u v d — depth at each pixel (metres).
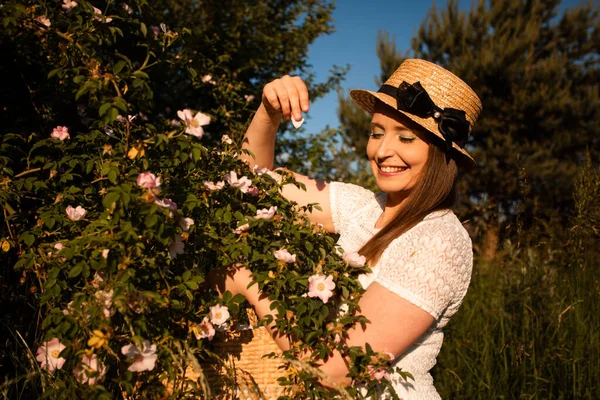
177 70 3.06
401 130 1.53
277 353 1.32
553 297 2.88
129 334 1.12
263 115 1.71
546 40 9.59
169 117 3.24
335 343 1.22
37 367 1.33
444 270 1.35
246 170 1.48
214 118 3.35
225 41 4.08
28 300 1.60
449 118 1.45
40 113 1.80
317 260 1.35
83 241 1.11
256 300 1.29
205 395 1.09
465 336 2.96
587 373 2.57
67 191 1.42
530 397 2.52
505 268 3.34
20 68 1.76
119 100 1.12
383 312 1.32
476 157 8.52
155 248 1.18
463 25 9.58
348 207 1.77
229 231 1.34
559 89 8.77
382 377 1.25
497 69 8.77
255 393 1.24
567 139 8.48
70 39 1.41
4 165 1.46
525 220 3.29
